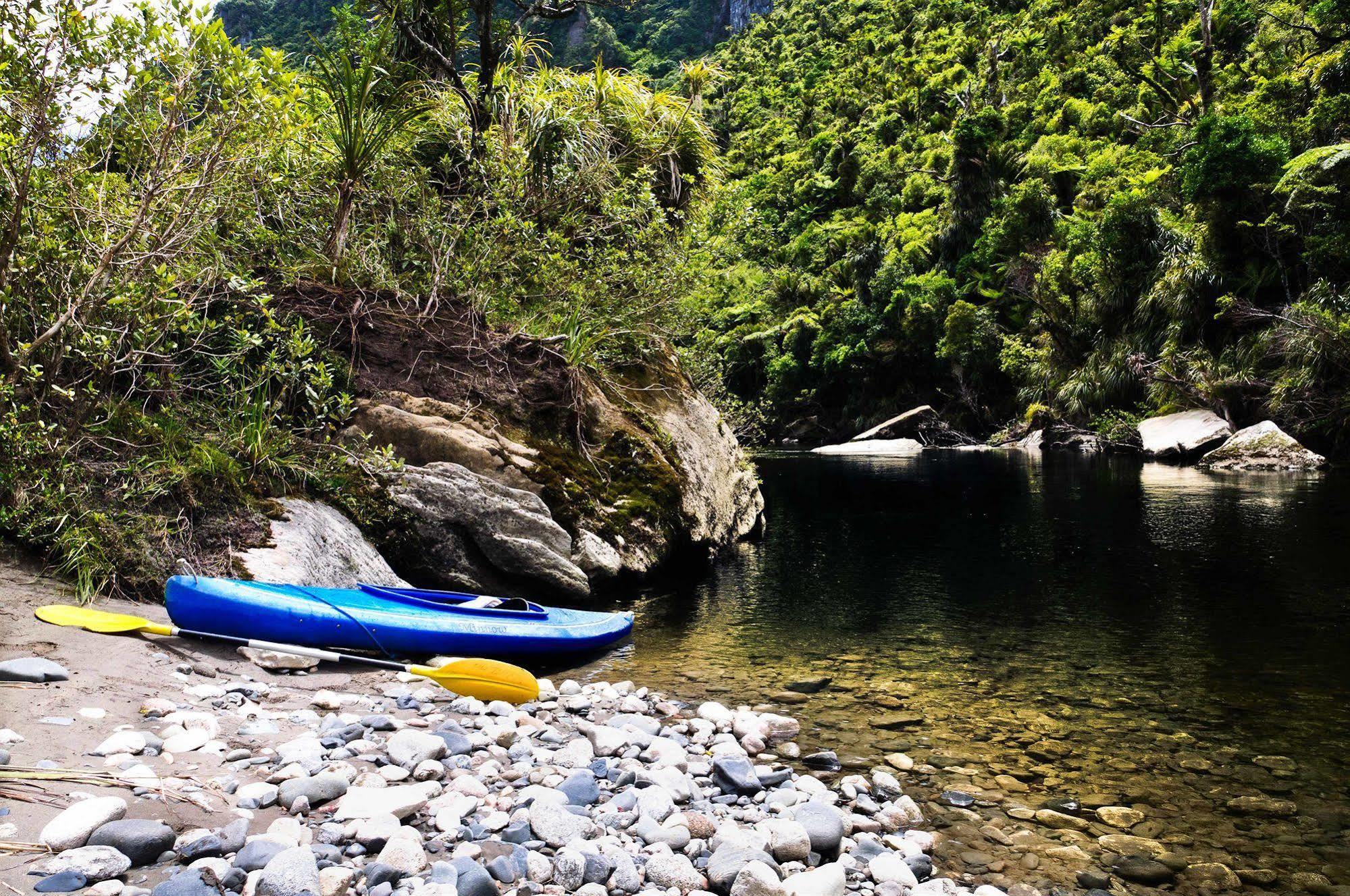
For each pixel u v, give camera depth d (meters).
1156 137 36.31
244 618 4.19
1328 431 19.11
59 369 4.82
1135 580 7.36
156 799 2.51
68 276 4.87
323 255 7.22
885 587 7.38
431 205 8.07
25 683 3.21
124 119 5.46
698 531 8.55
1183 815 3.13
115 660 3.65
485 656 4.86
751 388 46.19
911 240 42.91
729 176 12.72
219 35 5.29
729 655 5.32
